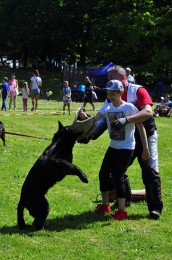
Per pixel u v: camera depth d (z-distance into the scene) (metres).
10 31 49.06
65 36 45.44
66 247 4.62
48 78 42.44
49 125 15.20
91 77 31.83
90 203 6.29
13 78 20.73
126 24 34.47
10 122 15.62
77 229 5.16
